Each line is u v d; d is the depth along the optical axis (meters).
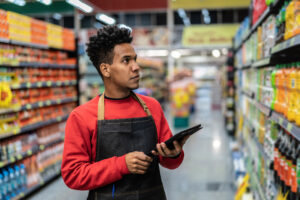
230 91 7.71
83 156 1.33
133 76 1.34
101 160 1.34
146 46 12.56
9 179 3.70
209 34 12.27
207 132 8.56
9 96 3.55
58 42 5.08
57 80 5.02
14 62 3.85
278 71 2.08
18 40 3.93
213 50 12.76
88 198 1.44
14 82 3.88
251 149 3.49
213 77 24.27
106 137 1.35
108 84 1.40
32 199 4.00
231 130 7.71
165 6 13.49
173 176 4.77
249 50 3.71
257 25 2.97
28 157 4.20
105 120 1.35
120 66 1.33
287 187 1.78
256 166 3.01
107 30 1.34
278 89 2.10
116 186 1.34
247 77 4.07
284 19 1.89
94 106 1.40
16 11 8.34
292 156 1.76
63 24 12.84
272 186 2.12
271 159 2.25
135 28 12.57
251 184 3.25
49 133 4.71
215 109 15.02
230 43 12.17
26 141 4.13
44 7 8.88
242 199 3.16
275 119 2.05
